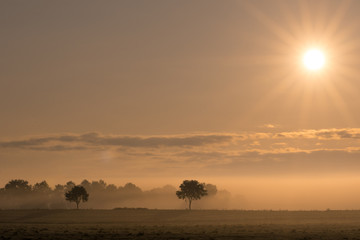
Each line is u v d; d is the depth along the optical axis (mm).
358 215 160500
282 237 64562
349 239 62062
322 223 111812
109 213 192250
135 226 97812
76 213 191125
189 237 63562
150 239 60500
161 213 193000
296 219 142000
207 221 137750
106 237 62719
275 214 174125
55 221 148000
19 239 59031
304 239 61969
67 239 59594
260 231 75562
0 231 73188
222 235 66812
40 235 64750
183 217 166625
